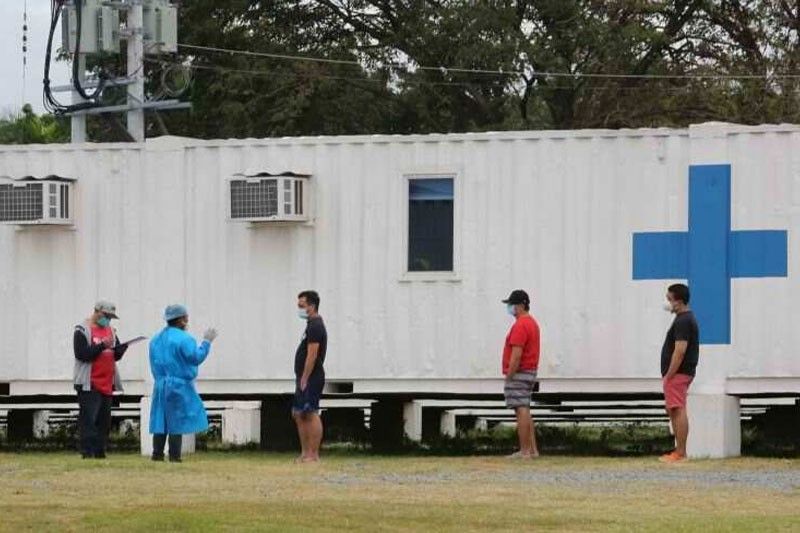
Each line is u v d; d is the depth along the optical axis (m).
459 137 60.03
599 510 41.75
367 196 60.78
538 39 121.12
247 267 61.75
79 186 63.47
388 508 41.66
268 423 64.00
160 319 62.59
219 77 120.62
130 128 73.56
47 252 63.62
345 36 127.75
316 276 61.12
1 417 78.31
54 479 49.12
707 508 42.41
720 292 58.09
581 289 59.16
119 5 73.69
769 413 63.69
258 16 127.50
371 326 60.66
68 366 63.31
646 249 58.75
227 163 62.03
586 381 59.06
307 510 41.06
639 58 122.56
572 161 59.31
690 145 58.44
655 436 71.69
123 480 48.88
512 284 59.62
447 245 60.25
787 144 57.75
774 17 121.12
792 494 45.38
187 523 38.72
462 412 77.69
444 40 122.19
